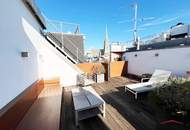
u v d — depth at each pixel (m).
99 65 7.99
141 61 7.55
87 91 4.15
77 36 9.08
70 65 6.36
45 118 2.54
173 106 1.63
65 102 4.40
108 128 2.83
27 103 2.89
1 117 1.78
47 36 7.57
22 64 2.88
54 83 5.32
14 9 2.62
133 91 4.61
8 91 2.17
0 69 1.95
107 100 4.48
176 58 5.29
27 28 3.51
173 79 2.46
